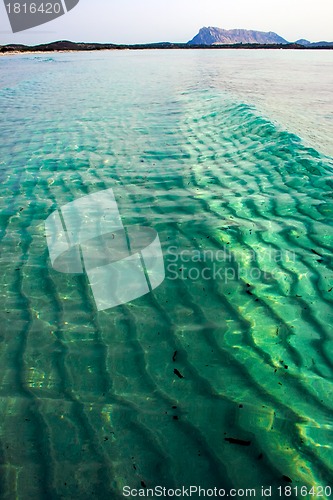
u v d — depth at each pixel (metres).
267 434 2.12
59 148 7.92
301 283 3.38
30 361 2.67
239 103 10.75
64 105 12.85
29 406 2.32
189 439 2.11
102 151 7.66
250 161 6.62
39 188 5.80
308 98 12.72
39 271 3.70
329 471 1.92
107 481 1.92
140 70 25.00
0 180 6.15
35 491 1.88
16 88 17.09
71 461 2.01
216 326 2.95
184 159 7.04
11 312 3.15
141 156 7.30
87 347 2.79
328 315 2.99
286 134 7.48
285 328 2.89
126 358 2.69
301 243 3.99
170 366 2.61
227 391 2.40
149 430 2.17
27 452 2.06
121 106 12.38
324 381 2.44
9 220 4.75
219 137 8.31
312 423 2.17
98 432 2.16
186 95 13.77
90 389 2.44
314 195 5.06
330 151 6.80
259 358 2.64
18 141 8.50
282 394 2.36
